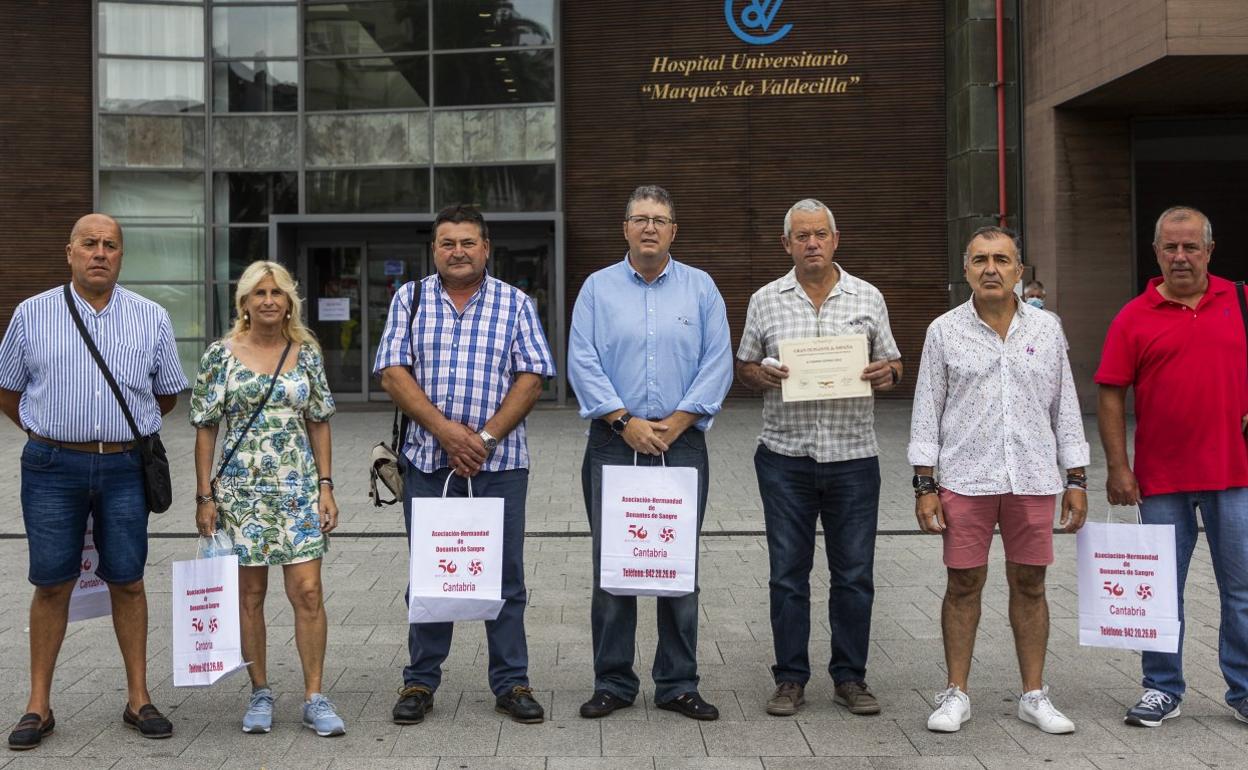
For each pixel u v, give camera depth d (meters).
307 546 4.65
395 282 19.50
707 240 18.73
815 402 4.79
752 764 4.16
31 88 18.97
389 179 19.02
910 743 4.38
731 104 18.62
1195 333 4.57
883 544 8.27
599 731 4.53
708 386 4.74
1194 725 4.56
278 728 4.59
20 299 18.98
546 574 7.39
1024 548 4.60
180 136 19.19
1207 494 4.61
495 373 4.74
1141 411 4.69
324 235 19.48
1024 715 4.62
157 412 4.73
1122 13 13.88
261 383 4.63
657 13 18.64
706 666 5.44
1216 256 16.38
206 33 19.11
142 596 4.65
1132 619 4.50
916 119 18.41
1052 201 16.33
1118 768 4.10
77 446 4.48
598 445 4.82
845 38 18.45
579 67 18.83
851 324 4.85
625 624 4.77
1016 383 4.55
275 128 19.16
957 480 4.61
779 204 18.62
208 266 19.25
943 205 18.42
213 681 4.37
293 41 19.12
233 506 4.62
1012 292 4.66
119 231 4.57
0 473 11.71
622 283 4.82
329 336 19.58
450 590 4.54
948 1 18.19
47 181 19.05
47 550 4.44
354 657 5.58
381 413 17.58
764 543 8.40
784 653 4.86
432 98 18.83
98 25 18.97
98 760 4.21
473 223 4.74
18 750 4.32
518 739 4.44
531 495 10.41
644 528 4.62
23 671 5.29
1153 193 16.33
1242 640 4.57
